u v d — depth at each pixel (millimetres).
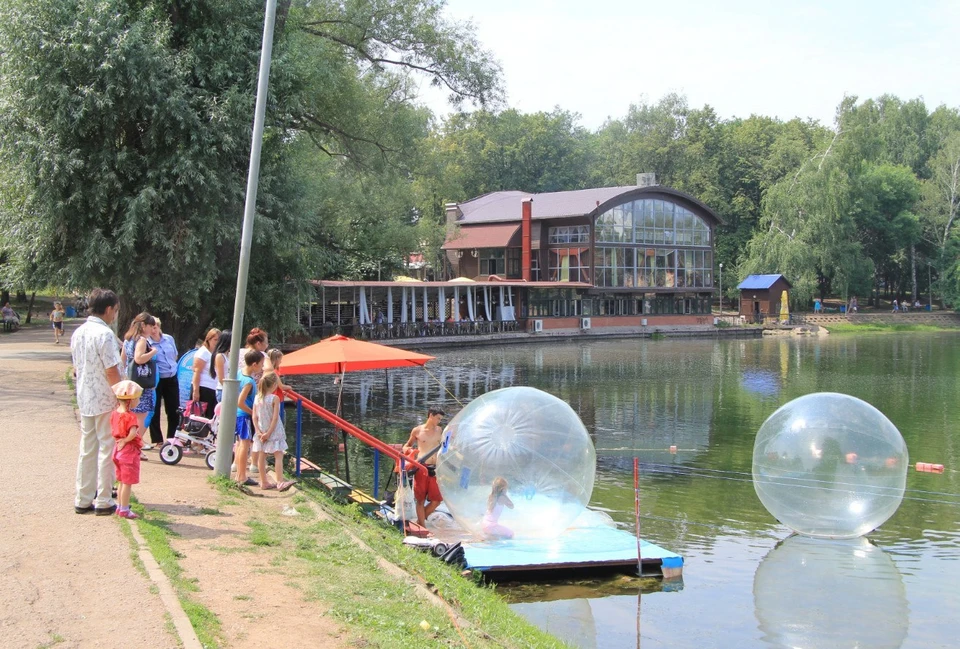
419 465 12016
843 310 88188
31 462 10656
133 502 9180
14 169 19562
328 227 45188
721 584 10648
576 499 11102
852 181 80312
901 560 11742
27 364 23953
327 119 30828
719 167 92875
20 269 20938
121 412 8234
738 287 76750
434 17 30719
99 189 19547
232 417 11211
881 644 8961
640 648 8695
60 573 6559
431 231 56531
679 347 55000
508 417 11117
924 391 30672
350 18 29438
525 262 67562
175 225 20328
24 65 19156
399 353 17141
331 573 7570
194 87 21094
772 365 41250
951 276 84812
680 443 20469
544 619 9359
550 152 101250
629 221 69375
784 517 12727
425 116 34594
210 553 7699
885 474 12406
